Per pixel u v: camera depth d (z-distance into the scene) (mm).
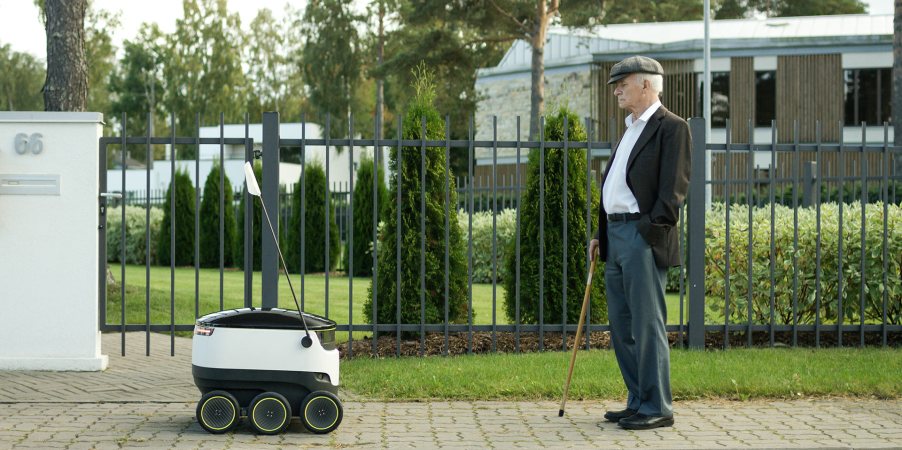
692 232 7719
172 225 7242
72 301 7125
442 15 25391
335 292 14070
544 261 8047
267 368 5023
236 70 55812
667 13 41812
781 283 8406
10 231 7090
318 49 47719
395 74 27422
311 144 7250
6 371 7051
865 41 27984
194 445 4797
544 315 8055
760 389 6051
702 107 28781
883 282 8000
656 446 4789
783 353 7395
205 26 56344
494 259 7504
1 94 56188
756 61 28641
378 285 8047
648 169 5184
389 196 8031
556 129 8094
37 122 7070
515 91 31984
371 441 4891
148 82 60312
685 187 5188
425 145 7566
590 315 8047
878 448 4750
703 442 4871
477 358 7223
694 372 6465
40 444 4801
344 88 48312
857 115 28312
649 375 5219
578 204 8031
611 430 5156
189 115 55062
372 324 7516
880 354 7336
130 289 13336
